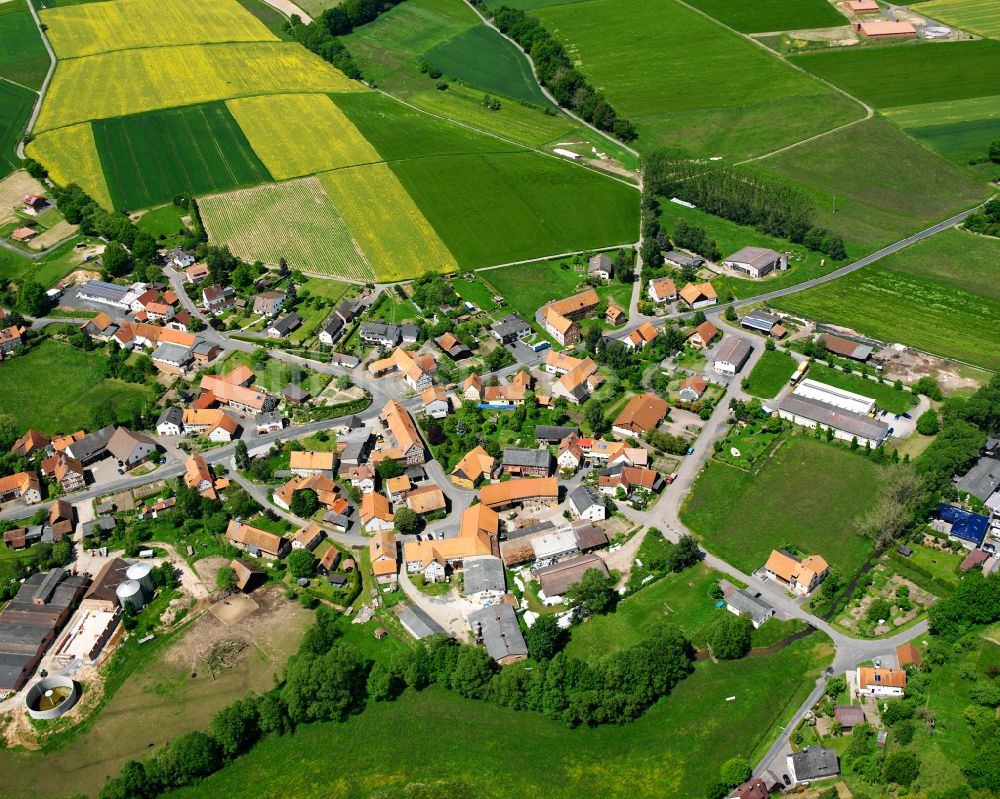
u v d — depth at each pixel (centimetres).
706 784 15338
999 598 17200
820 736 15912
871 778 15088
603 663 16712
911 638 17575
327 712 16725
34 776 16125
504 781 15638
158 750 16362
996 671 16438
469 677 16862
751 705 16538
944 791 14762
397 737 16462
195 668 17838
